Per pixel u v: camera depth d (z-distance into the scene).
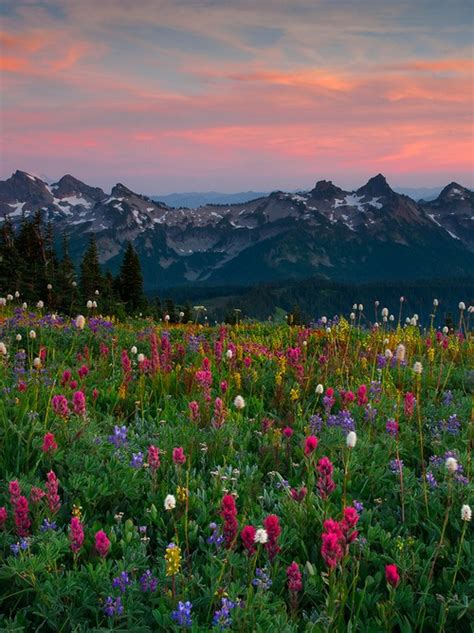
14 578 4.33
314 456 6.75
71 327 13.23
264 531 4.15
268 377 10.32
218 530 5.09
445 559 5.12
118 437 6.54
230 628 4.00
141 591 4.36
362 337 13.87
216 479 6.02
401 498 5.89
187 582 4.42
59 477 5.98
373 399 8.91
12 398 7.64
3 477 5.89
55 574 4.31
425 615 4.45
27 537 4.46
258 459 6.88
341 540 4.19
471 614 4.36
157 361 9.84
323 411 8.96
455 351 12.23
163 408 8.69
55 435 6.61
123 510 5.71
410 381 10.65
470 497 5.83
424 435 7.98
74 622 4.01
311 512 5.54
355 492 6.29
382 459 6.91
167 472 6.32
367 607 4.50
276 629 3.92
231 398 9.26
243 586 4.29
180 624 3.86
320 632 3.96
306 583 4.53
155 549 5.18
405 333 13.58
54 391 8.23
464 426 8.27
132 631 3.88
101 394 8.77
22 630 3.90
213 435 7.28
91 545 4.91
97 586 4.30
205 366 9.06
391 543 5.19
